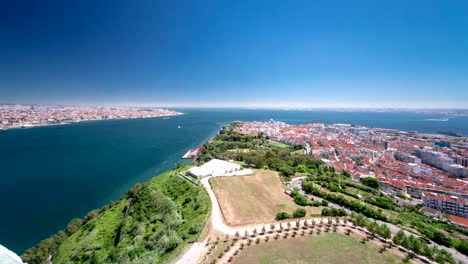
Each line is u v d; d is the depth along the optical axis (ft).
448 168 636.07
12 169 613.11
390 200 379.55
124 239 265.75
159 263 191.01
